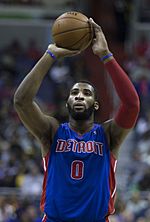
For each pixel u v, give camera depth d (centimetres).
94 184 945
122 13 3781
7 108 2892
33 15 3647
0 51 3456
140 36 3669
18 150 2359
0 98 3005
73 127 979
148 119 2725
